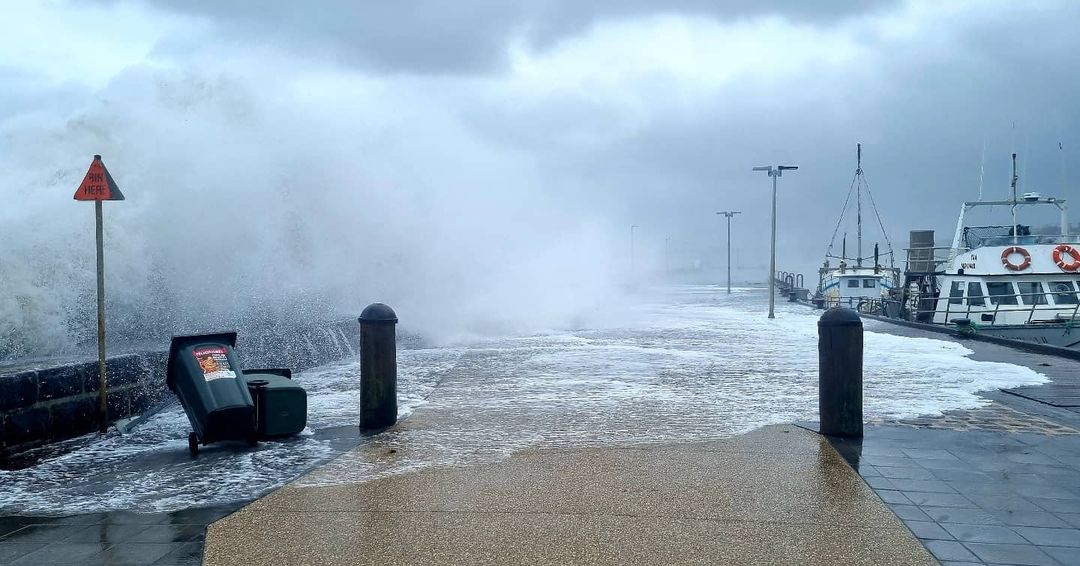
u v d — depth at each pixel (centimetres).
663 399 981
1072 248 2497
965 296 2488
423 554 455
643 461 665
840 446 719
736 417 862
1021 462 661
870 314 2952
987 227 2850
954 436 759
